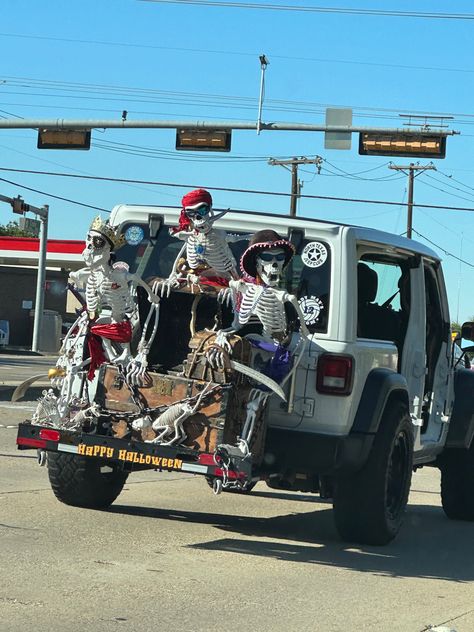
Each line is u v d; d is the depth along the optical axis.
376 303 15.78
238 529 15.38
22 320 93.19
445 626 10.62
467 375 18.31
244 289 12.82
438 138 38.53
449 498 18.52
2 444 22.88
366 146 39.12
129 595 10.77
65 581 11.12
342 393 13.47
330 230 13.86
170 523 15.24
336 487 14.42
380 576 12.84
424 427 16.70
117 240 12.92
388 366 14.87
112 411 13.20
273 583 11.91
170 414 12.66
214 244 13.06
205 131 40.34
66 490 15.45
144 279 14.81
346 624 10.39
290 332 13.22
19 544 12.74
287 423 13.57
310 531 15.82
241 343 12.71
